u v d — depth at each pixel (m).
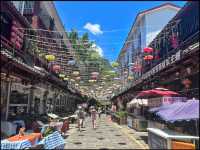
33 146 9.41
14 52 16.19
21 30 18.17
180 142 9.30
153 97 16.34
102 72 25.33
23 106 20.14
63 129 16.89
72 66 24.45
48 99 29.47
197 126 10.76
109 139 15.13
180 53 13.98
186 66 14.11
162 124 13.69
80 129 20.30
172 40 18.81
